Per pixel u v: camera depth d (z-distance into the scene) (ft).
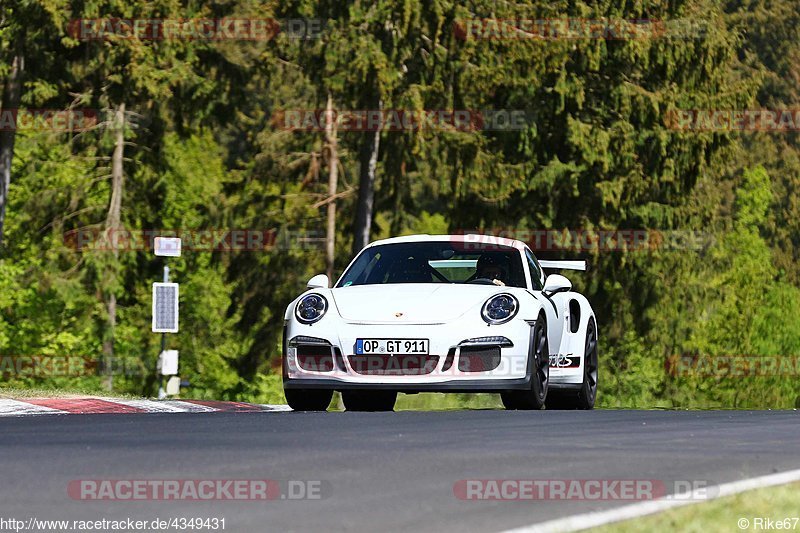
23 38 382.01
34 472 73.77
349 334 132.26
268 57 412.98
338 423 110.52
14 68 404.98
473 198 443.73
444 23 398.62
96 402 148.46
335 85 393.09
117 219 462.60
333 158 458.50
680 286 466.70
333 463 79.05
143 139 472.03
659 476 75.20
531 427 108.37
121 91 406.41
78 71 418.92
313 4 401.90
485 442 93.35
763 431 107.24
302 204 461.37
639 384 519.19
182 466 76.79
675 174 437.58
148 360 503.20
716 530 57.41
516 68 409.08
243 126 467.11
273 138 458.09
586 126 426.51
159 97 405.80
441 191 433.07
